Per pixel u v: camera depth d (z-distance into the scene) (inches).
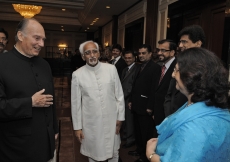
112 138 81.1
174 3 151.6
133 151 112.5
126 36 278.4
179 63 34.4
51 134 57.4
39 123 54.1
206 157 28.9
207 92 31.8
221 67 32.6
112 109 81.4
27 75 53.3
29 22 51.8
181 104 71.6
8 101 48.4
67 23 460.1
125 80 127.7
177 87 36.6
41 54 612.1
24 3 295.3
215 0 118.1
